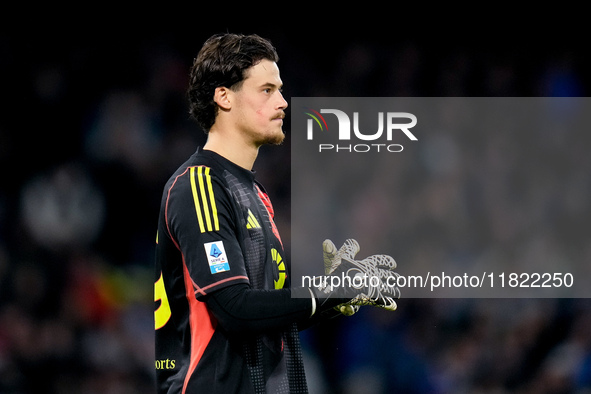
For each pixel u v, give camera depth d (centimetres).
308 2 3566
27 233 2672
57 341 2373
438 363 2603
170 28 3384
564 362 2603
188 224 920
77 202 2777
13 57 3122
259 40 994
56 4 3206
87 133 3034
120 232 2834
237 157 993
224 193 945
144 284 2753
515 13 3638
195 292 912
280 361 967
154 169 2986
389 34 3625
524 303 2783
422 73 3566
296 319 909
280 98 993
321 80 3491
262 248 972
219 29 3450
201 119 1006
